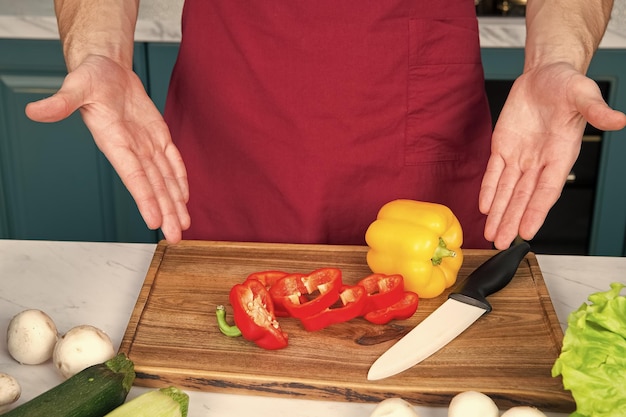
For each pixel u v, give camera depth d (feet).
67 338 3.15
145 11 6.59
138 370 3.20
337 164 4.60
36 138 6.97
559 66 3.73
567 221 7.15
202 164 4.85
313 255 4.08
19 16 6.54
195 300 3.67
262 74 4.53
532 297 3.72
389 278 3.73
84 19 4.08
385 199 4.74
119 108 3.74
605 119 3.22
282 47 4.47
